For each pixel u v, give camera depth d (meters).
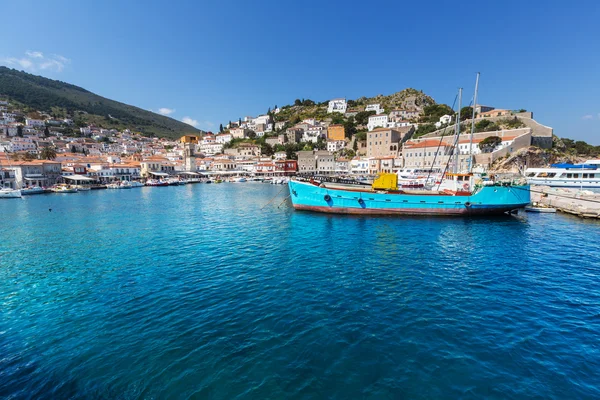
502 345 10.44
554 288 15.27
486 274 17.22
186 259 20.84
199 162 154.00
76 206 51.41
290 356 9.92
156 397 8.40
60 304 14.19
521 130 94.19
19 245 25.39
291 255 21.22
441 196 33.75
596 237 25.84
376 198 34.94
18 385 8.97
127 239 27.16
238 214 40.69
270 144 179.88
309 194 38.09
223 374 9.16
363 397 8.22
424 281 16.17
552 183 61.66
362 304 13.51
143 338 11.17
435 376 8.96
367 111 186.75
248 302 13.86
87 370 9.56
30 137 155.25
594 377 8.91
